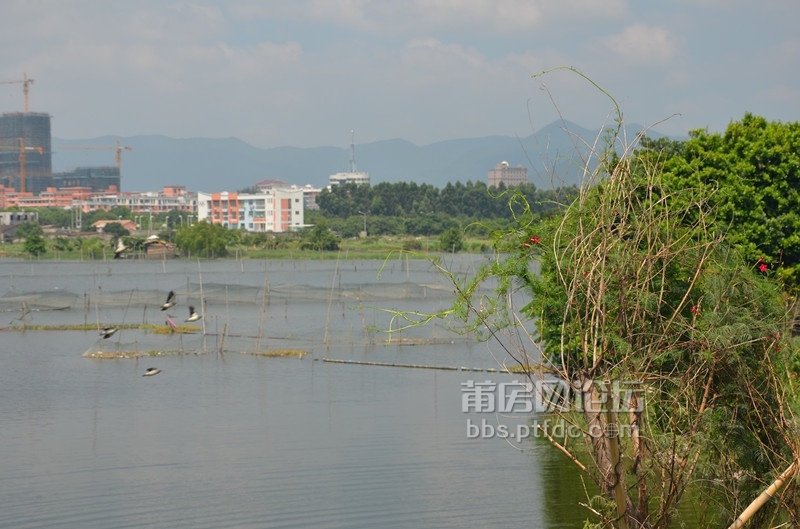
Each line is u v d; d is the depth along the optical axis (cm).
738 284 1602
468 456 3288
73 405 4472
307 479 3045
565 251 1462
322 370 5519
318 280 12825
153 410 4338
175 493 2922
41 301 8956
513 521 2564
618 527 1468
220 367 5684
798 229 3731
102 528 2581
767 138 3897
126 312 8488
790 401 1609
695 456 1552
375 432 3734
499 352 5941
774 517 1577
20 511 2766
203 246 17638
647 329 1523
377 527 2541
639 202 1512
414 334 6825
